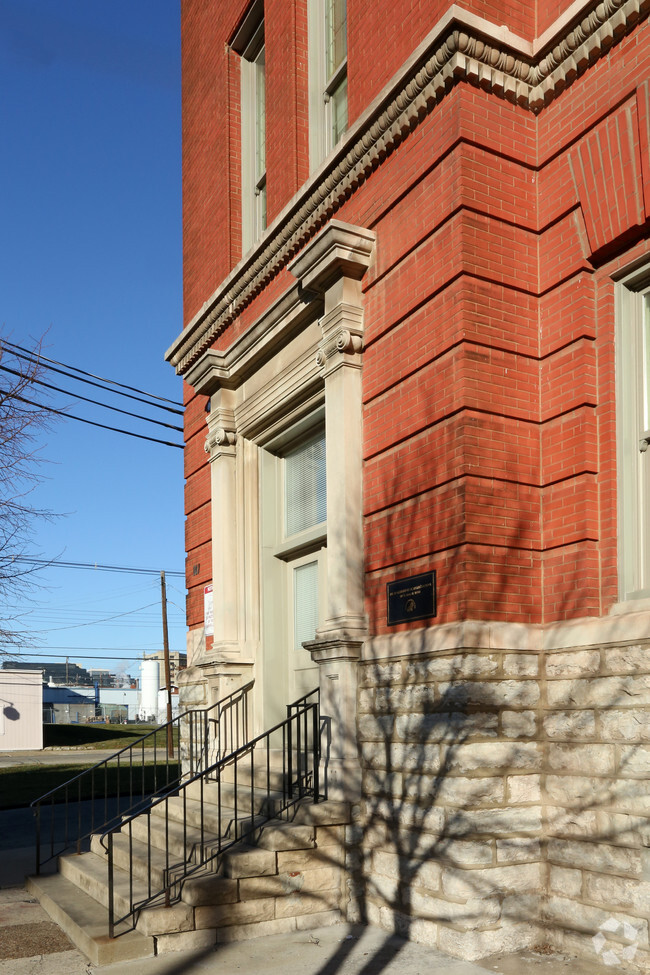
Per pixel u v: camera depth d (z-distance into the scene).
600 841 5.36
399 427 6.71
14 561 12.68
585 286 6.01
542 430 6.25
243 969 5.56
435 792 5.87
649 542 5.60
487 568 5.91
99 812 14.24
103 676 119.62
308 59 9.30
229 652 9.42
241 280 9.81
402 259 6.85
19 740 47.16
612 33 5.80
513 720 5.79
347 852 6.61
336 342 7.32
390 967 5.41
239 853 6.38
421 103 6.57
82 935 6.18
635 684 5.25
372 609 6.89
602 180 5.87
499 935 5.51
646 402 5.72
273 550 9.62
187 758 10.38
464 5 6.41
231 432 10.01
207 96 11.74
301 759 8.71
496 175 6.32
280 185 9.36
